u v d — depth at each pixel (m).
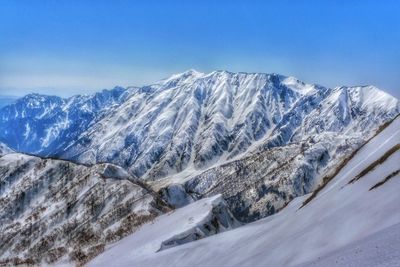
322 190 94.19
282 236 66.56
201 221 117.44
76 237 179.50
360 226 48.09
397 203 46.81
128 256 111.25
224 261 72.19
